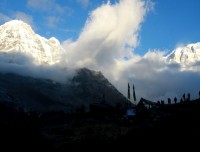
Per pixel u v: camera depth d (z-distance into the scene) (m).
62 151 109.06
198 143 87.62
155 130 104.06
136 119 168.00
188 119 108.62
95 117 193.25
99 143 114.88
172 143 91.44
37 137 104.38
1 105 120.50
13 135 93.31
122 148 101.62
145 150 93.31
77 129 152.88
